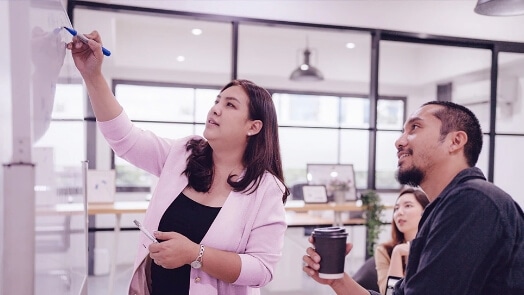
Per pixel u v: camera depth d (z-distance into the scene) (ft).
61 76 2.91
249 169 4.05
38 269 2.09
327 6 12.14
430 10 12.85
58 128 2.73
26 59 1.94
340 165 13.78
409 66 22.21
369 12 12.45
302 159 21.61
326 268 3.68
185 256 3.49
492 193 3.23
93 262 15.80
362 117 22.17
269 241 3.98
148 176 18.83
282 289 13.39
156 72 19.51
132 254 17.22
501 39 13.39
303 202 13.16
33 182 1.98
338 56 21.63
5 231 1.96
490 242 3.10
